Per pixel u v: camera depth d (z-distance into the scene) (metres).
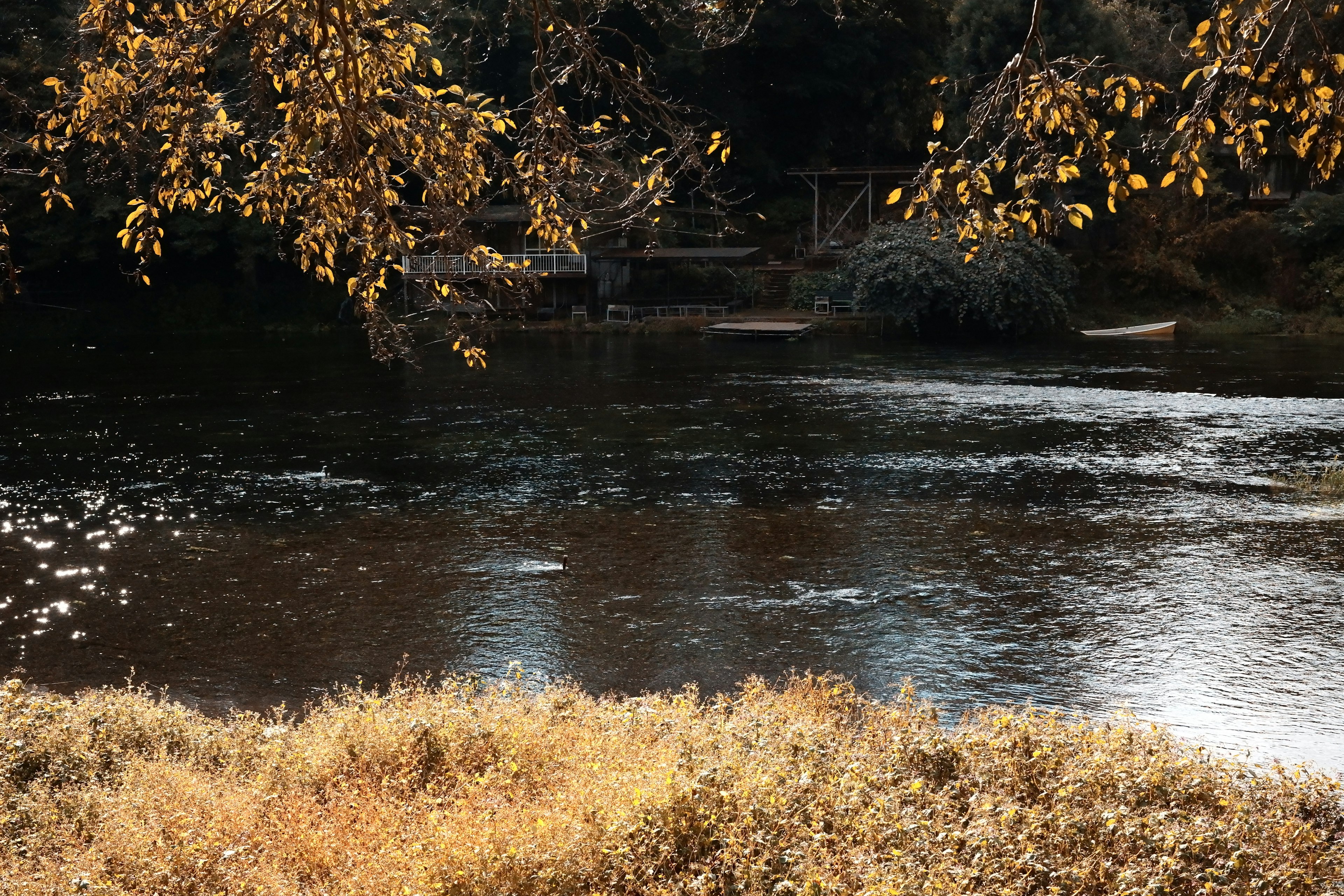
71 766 6.77
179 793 6.11
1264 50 5.24
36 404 26.41
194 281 53.28
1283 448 19.80
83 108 6.92
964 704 8.82
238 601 11.52
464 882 5.09
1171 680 9.26
